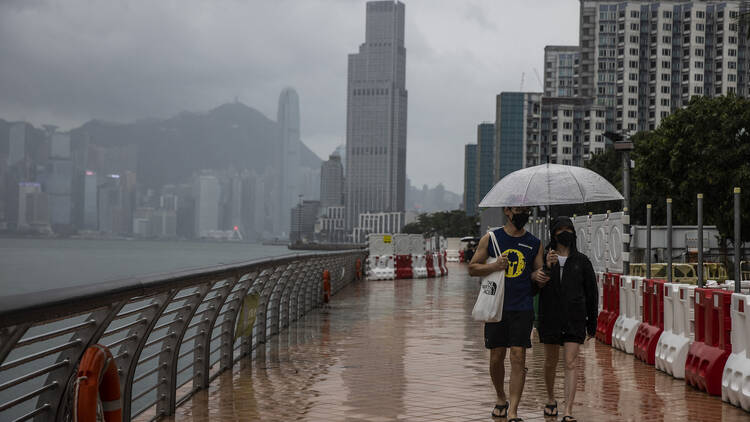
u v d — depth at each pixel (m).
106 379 4.19
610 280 13.12
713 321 8.52
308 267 18.11
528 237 7.03
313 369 10.19
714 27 174.38
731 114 41.38
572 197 8.23
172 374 7.29
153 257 171.50
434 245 74.81
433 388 8.84
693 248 28.23
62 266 112.81
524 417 7.32
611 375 9.80
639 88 177.88
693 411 7.57
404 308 20.19
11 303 3.37
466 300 22.92
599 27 179.75
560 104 181.25
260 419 7.11
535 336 14.20
